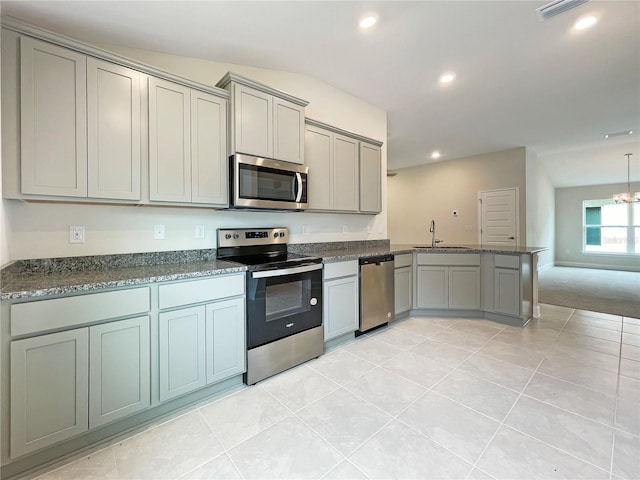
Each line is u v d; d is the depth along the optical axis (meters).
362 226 3.79
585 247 8.91
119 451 1.49
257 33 2.22
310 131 2.91
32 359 1.33
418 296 3.65
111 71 1.76
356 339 2.95
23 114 1.50
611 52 2.65
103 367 1.51
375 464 1.40
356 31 2.29
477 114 4.12
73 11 1.74
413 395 1.96
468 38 2.42
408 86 3.32
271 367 2.21
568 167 7.46
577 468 1.36
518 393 1.98
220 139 2.23
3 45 1.46
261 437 1.59
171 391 1.74
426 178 7.23
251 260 2.37
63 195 1.61
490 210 6.24
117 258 2.01
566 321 3.50
